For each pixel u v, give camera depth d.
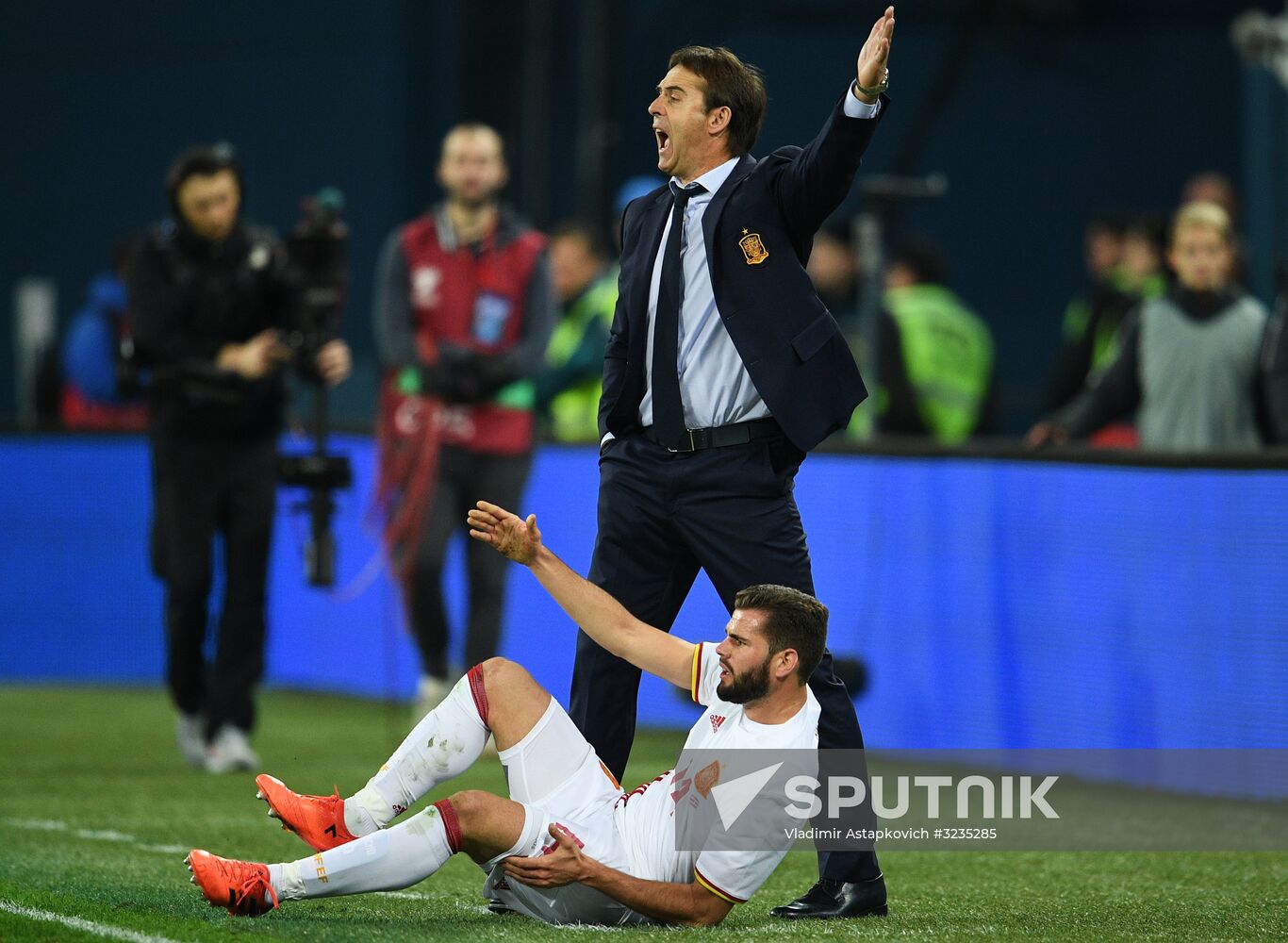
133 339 27.34
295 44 54.94
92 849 21.58
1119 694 26.83
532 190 50.31
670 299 17.78
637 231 18.31
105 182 57.72
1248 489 25.62
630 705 18.30
